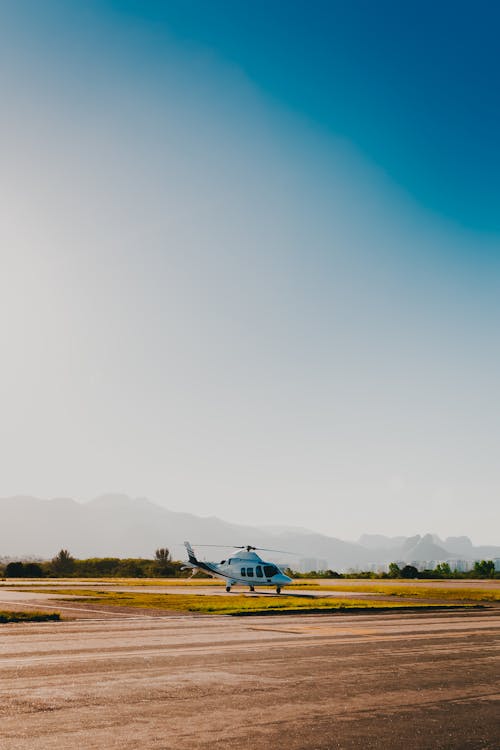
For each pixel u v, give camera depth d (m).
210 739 6.96
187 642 15.00
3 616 20.58
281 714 8.11
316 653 13.34
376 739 7.06
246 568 42.25
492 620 22.23
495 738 7.18
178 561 97.88
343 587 53.06
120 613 23.14
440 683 10.24
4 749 6.50
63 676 10.46
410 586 56.44
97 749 6.54
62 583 57.69
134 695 9.08
